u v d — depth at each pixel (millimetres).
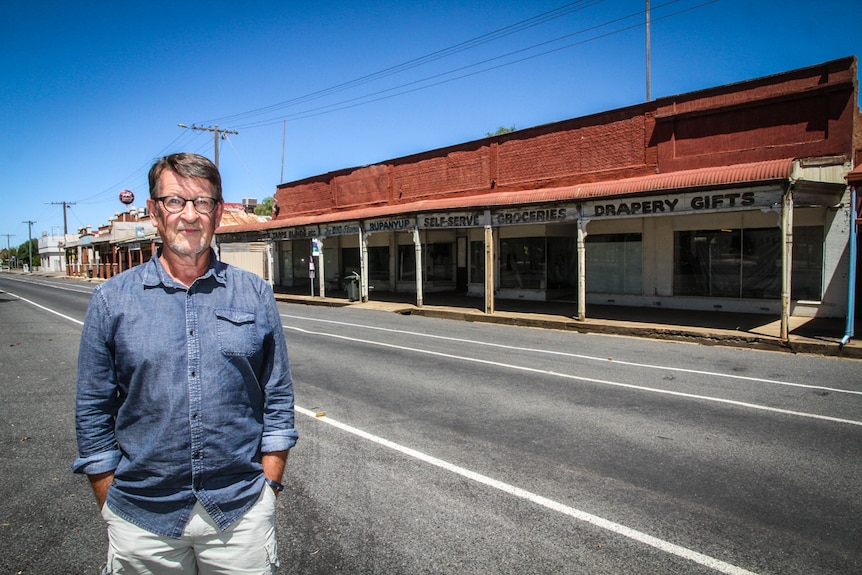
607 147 17406
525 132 19734
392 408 7137
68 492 4691
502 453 5535
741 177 12195
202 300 2184
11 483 4871
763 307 14930
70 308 21734
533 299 20562
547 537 3930
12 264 113312
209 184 2256
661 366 9789
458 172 22281
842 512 4285
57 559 3670
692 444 5770
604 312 16484
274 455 2314
